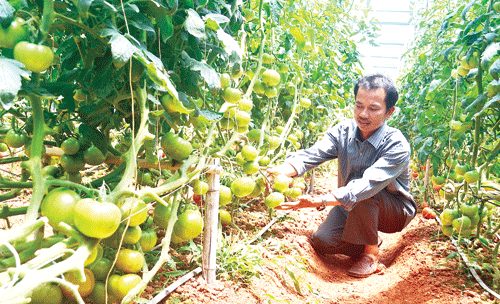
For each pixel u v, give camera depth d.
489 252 2.51
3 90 0.78
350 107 5.74
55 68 1.79
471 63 2.22
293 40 3.11
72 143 1.41
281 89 3.22
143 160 1.65
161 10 1.17
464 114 3.01
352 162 2.61
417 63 5.02
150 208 2.76
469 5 2.18
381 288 2.28
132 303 1.41
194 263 1.97
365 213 2.48
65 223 0.93
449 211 2.50
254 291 1.85
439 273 2.29
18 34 0.93
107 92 1.25
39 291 0.97
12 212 1.19
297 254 2.48
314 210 3.61
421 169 4.76
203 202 2.21
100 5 1.05
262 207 3.30
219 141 2.62
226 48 1.31
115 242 1.19
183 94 1.30
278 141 2.57
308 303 1.98
